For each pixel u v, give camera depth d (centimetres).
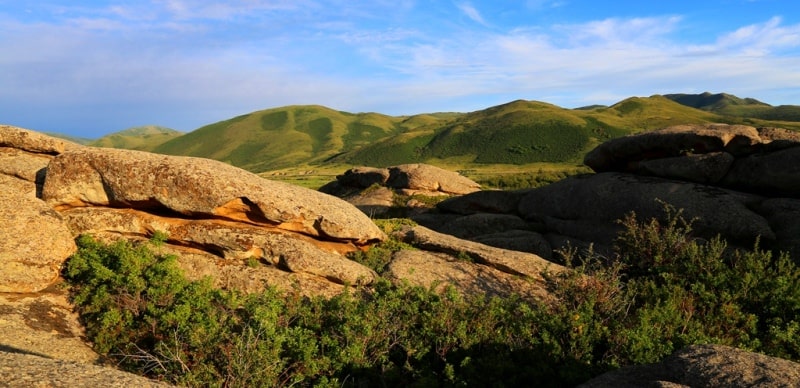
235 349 931
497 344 1038
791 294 1227
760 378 604
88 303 1259
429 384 916
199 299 1198
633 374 729
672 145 2508
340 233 1683
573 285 1250
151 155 1611
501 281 1684
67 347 1082
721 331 1102
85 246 1439
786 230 2008
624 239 1800
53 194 1545
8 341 1024
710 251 1560
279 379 966
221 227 1534
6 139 1798
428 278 1617
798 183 2141
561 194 2766
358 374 988
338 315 1141
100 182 1548
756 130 2384
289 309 1178
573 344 979
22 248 1256
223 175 1551
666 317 1070
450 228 2916
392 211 3750
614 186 2534
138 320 1191
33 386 538
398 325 1098
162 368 952
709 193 2252
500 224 2814
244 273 1458
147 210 1594
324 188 4759
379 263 1717
